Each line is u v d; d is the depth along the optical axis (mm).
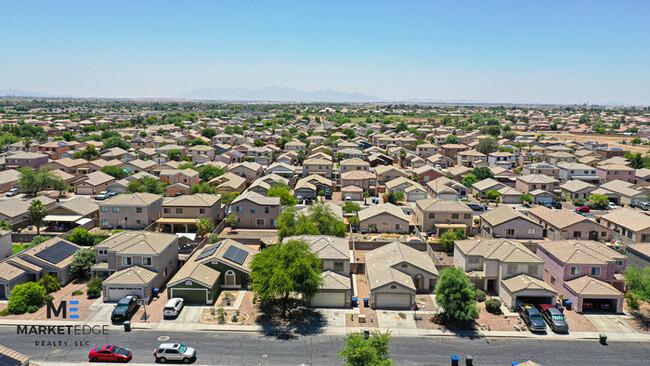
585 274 49250
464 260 52844
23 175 96312
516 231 71000
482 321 44844
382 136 191125
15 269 50219
